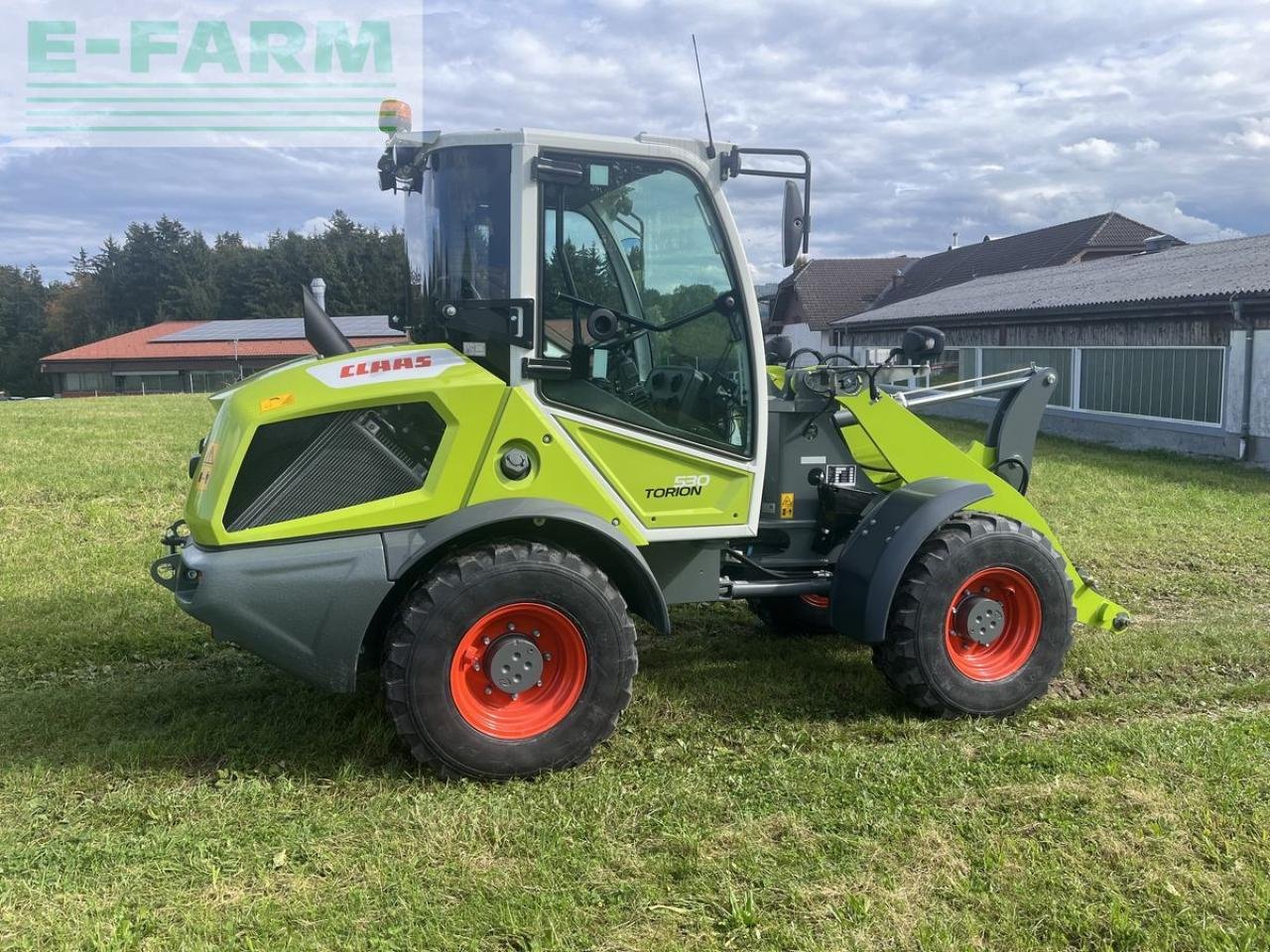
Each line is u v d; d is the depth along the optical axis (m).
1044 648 4.32
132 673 4.79
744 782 3.56
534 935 2.66
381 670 3.61
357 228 69.12
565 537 3.84
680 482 3.95
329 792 3.51
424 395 3.54
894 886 2.88
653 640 5.42
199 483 3.60
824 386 4.55
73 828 3.21
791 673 4.82
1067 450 14.01
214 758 3.79
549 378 3.69
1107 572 6.88
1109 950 2.60
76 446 13.43
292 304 68.38
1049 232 36.16
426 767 3.63
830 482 4.77
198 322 58.22
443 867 3.00
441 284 3.77
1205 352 13.54
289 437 3.49
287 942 2.63
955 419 18.45
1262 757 3.71
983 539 4.19
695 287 3.93
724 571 4.63
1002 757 3.75
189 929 2.68
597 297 3.77
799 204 3.97
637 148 3.74
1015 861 3.02
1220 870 2.97
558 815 3.31
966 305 20.73
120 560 6.88
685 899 2.82
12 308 80.94
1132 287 16.19
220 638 3.43
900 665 4.16
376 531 3.54
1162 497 9.74
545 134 3.60
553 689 3.71
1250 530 8.20
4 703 4.30
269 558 3.39
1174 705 4.48
